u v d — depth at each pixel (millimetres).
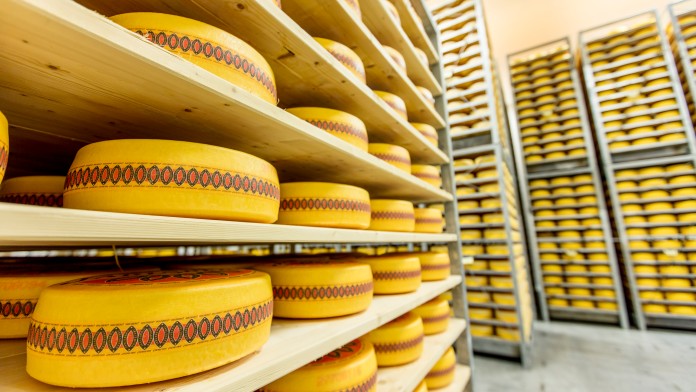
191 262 1462
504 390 2355
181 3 784
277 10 848
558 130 4406
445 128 2291
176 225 561
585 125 4258
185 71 583
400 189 1697
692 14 4121
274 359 690
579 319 4168
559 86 4527
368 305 1145
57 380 528
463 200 3285
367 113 1401
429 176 1846
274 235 744
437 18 3422
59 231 427
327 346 837
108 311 543
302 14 1222
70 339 532
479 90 3186
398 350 1361
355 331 962
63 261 1387
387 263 1459
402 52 1818
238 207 685
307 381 928
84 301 546
